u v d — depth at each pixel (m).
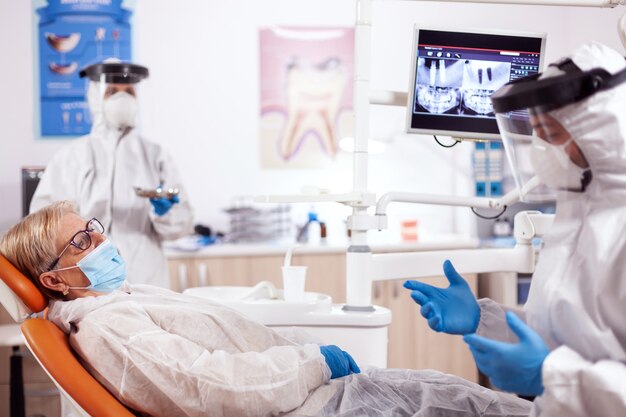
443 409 1.53
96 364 1.55
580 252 1.24
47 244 1.71
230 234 3.77
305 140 4.07
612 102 1.18
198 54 3.99
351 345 2.01
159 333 1.57
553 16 4.18
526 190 1.37
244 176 4.04
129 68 3.07
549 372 1.15
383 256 2.03
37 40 3.91
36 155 3.92
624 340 1.21
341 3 4.07
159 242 3.12
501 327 1.50
